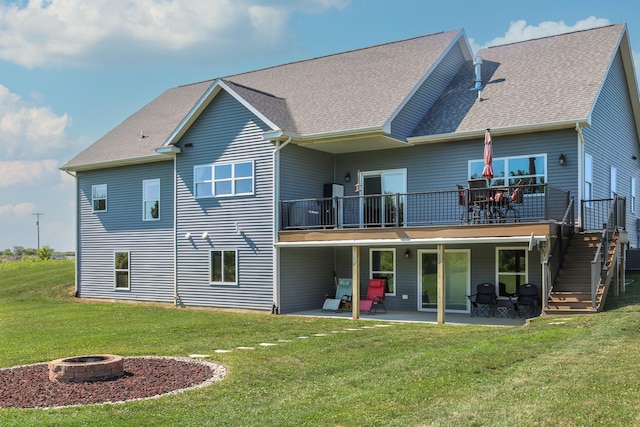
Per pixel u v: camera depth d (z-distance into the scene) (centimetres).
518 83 1916
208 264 2042
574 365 856
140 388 838
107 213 2422
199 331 1448
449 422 649
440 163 1852
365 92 1981
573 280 1491
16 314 1928
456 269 1836
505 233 1480
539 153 1689
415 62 2072
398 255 1941
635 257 2155
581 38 2047
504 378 821
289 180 1903
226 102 1995
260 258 1900
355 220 2011
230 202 1983
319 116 1930
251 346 1197
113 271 2392
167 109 2673
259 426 660
